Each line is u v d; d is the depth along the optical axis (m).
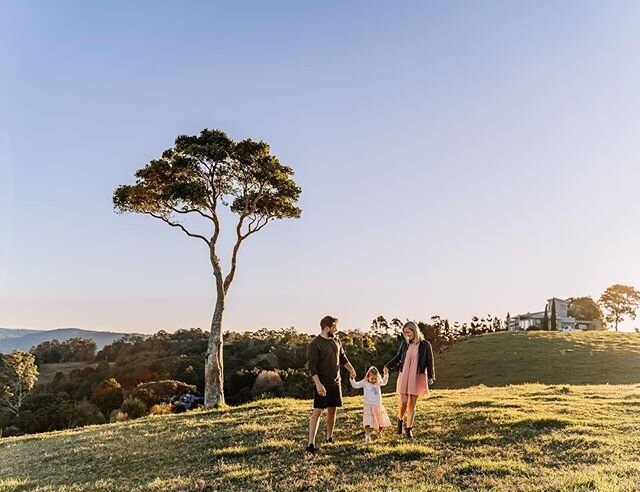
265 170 27.28
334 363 10.07
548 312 115.88
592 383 39.38
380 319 76.06
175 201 26.66
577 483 6.95
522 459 8.70
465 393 19.02
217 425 14.69
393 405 15.56
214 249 26.75
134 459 11.32
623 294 130.62
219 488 8.33
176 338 81.44
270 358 64.38
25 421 48.41
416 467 8.46
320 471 8.60
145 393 42.50
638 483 6.79
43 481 10.40
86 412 50.91
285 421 14.10
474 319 86.06
